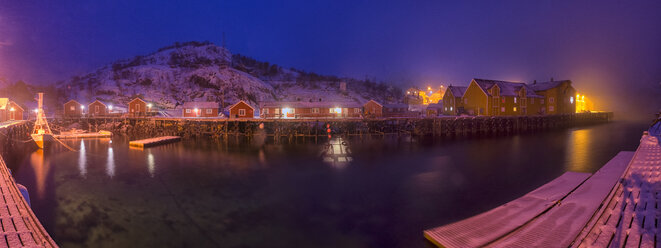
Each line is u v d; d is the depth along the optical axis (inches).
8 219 338.3
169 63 5019.7
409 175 909.8
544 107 2588.6
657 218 335.3
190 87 3663.9
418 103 3821.4
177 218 599.8
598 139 1705.2
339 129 1942.7
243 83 3836.1
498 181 834.8
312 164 1071.6
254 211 633.0
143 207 655.8
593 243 296.0
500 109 2283.5
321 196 722.8
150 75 3750.0
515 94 2361.0
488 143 1565.0
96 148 1421.0
